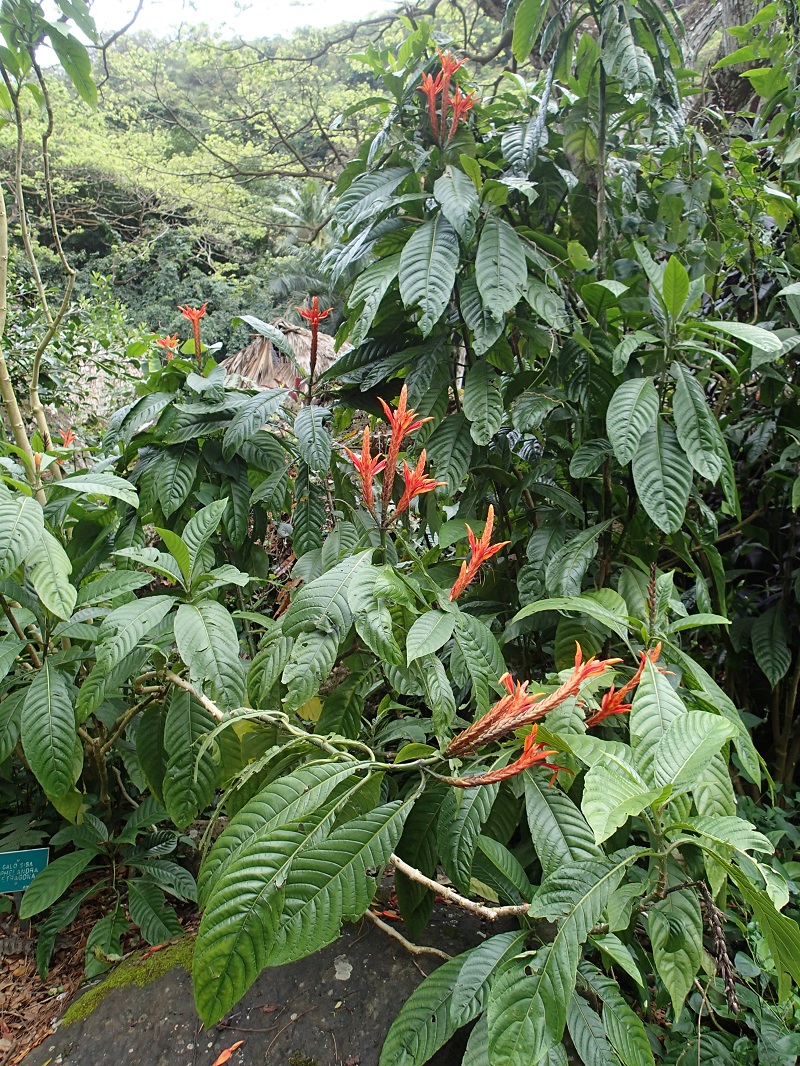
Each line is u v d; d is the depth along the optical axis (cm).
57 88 920
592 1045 111
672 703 117
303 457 188
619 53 189
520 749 134
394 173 196
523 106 223
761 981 158
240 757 154
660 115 216
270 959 101
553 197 212
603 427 192
